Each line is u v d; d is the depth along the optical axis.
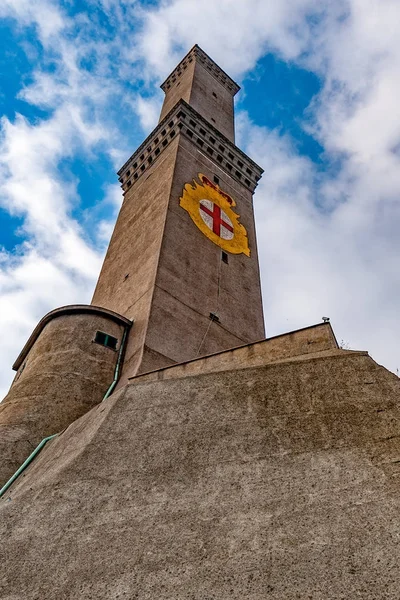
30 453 11.38
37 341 16.52
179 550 5.39
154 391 8.84
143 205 24.48
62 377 13.92
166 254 18.62
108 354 15.36
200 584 4.87
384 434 6.38
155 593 4.87
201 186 24.50
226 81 38.38
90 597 4.98
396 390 7.10
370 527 5.09
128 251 22.11
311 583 4.61
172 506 6.10
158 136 28.66
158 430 7.69
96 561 5.46
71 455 7.91
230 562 5.07
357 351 8.28
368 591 4.39
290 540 5.19
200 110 32.19
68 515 6.29
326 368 8.01
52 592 5.15
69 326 15.99
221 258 21.56
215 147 28.05
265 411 7.46
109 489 6.62
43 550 5.80
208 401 8.08
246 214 26.67
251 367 8.62
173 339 15.71
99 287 22.38
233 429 7.26
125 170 30.55
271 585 4.69
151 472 6.79
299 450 6.52
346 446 6.37
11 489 9.40
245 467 6.47
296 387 7.78
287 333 9.98
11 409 12.93
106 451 7.45
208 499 6.09
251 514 5.69
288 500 5.76
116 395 9.17
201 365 10.47
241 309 20.20
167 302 16.80
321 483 5.88
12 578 5.48
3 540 6.13
